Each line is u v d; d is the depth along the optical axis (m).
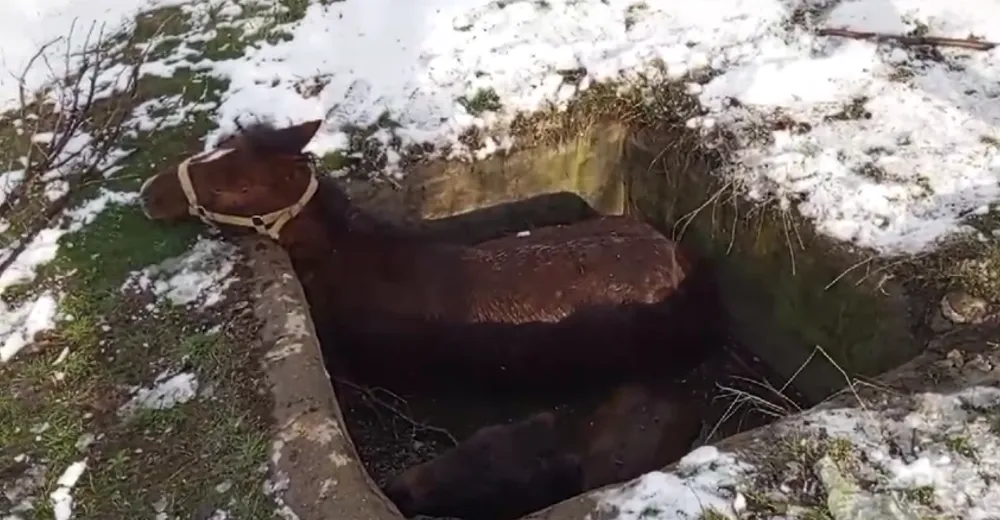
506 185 3.72
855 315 2.96
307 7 4.14
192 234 3.07
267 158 3.07
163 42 4.05
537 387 3.35
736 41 3.81
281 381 2.51
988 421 2.37
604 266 3.28
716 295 3.43
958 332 2.69
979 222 2.99
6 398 2.59
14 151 3.56
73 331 2.77
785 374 3.26
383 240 3.25
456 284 3.24
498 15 4.02
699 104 3.58
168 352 2.66
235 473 2.30
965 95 3.51
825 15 3.91
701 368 3.38
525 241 3.37
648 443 2.99
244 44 4.00
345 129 3.61
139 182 3.35
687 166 3.49
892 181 3.18
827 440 2.32
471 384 3.35
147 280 2.92
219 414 2.46
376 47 3.93
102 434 2.47
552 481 2.85
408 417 3.30
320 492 2.23
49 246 3.09
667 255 3.33
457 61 3.83
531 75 3.75
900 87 3.55
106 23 4.24
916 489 2.22
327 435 2.35
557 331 3.26
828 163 3.27
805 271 3.10
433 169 3.58
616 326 3.28
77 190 3.29
